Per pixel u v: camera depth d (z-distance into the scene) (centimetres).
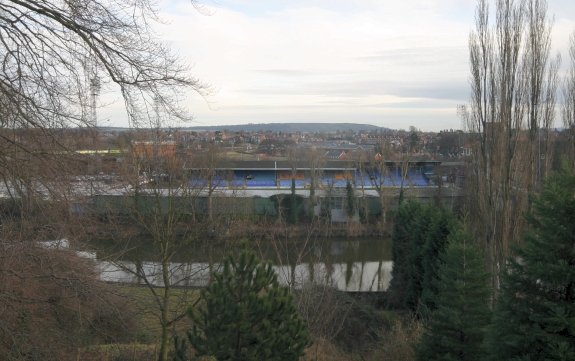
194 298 1517
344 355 1733
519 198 2222
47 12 640
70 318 990
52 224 771
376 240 4097
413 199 3244
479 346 1248
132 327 1138
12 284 809
